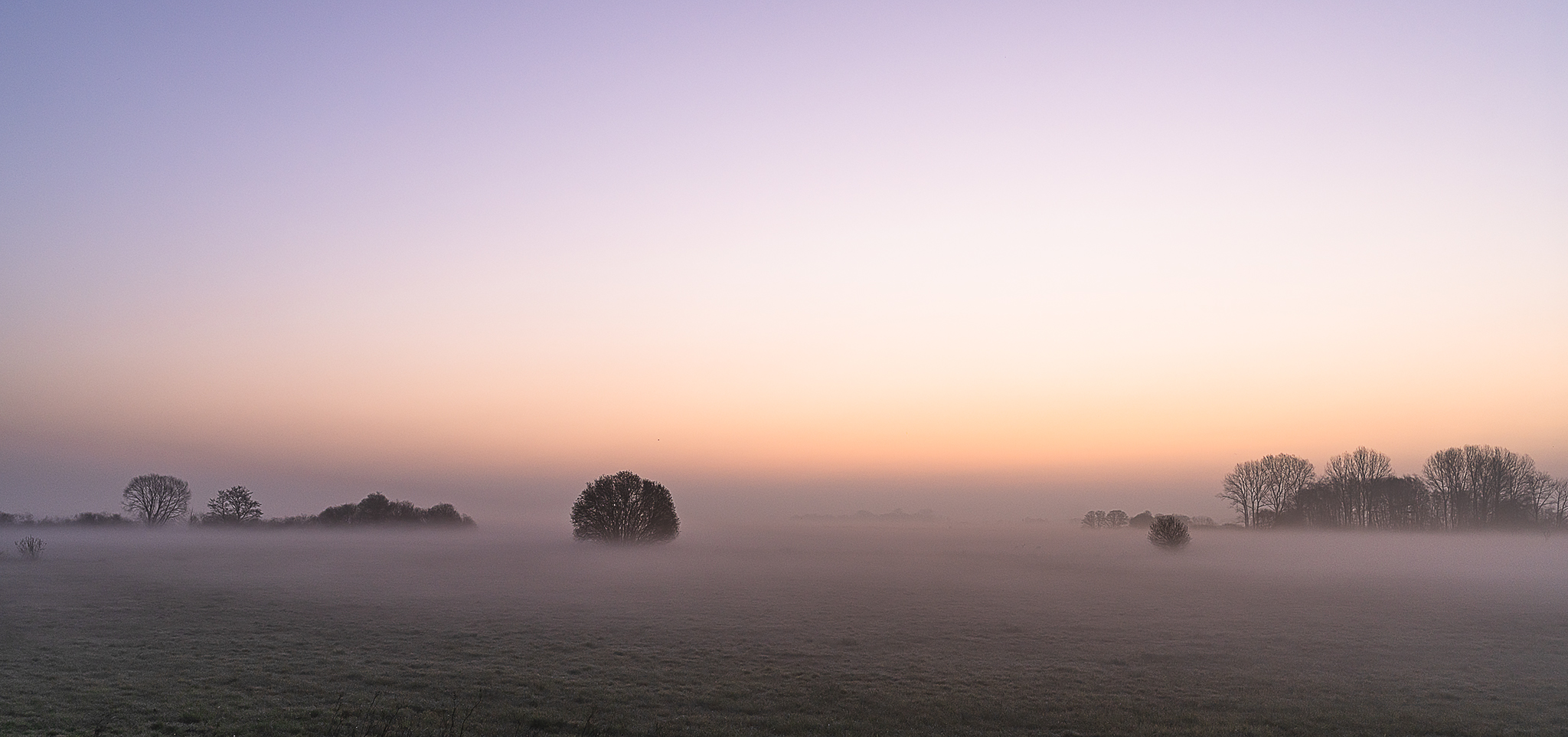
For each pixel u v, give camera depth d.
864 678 21.36
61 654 22.62
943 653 24.94
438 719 16.73
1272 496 128.75
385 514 141.25
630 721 16.98
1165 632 29.02
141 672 20.55
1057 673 22.22
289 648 24.09
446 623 29.41
